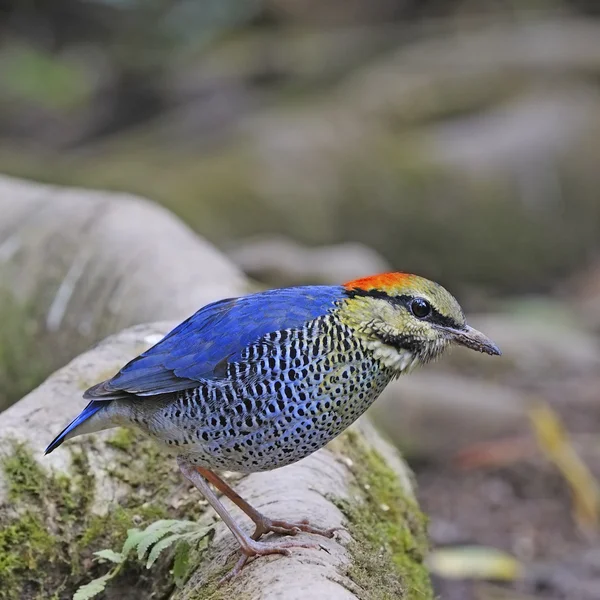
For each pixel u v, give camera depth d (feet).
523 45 75.20
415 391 43.75
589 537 38.40
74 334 33.88
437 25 83.97
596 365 52.03
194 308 29.32
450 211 63.72
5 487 22.47
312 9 89.20
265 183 60.49
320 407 19.84
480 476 42.29
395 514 24.64
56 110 78.79
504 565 35.70
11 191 39.34
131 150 67.92
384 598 19.99
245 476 23.66
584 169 67.46
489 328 54.29
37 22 90.38
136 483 23.62
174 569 21.25
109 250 34.60
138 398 20.58
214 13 85.15
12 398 34.27
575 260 66.44
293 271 48.78
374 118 68.03
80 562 22.47
